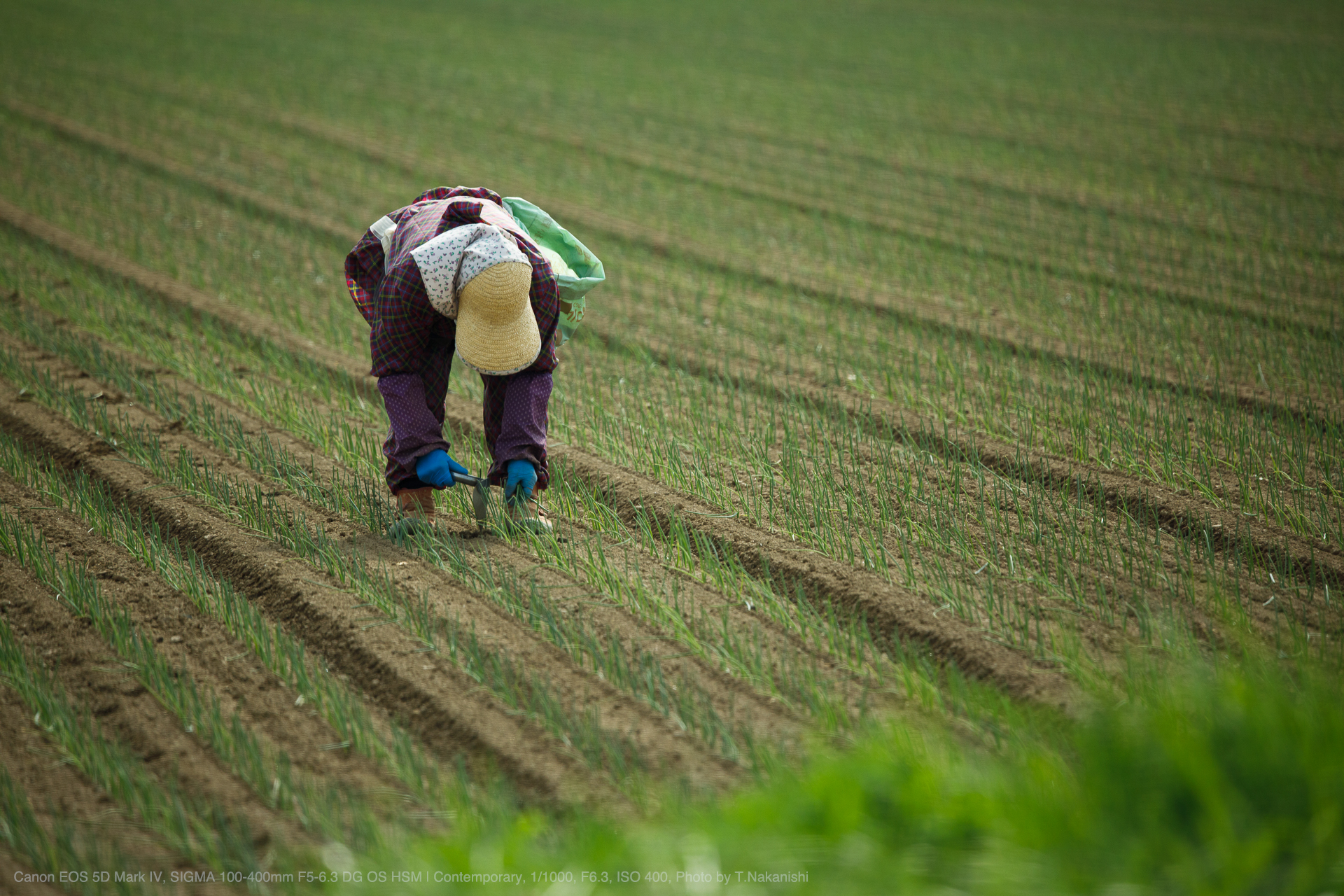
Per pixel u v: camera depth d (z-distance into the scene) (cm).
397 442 1598
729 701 1303
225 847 1080
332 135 5009
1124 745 883
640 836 938
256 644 1421
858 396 2353
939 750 1105
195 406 2233
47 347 2584
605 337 2781
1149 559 1616
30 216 3719
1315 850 772
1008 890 788
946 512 1795
